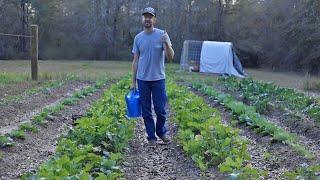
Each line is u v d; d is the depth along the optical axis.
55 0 46.69
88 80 22.55
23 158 7.64
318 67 39.16
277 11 44.00
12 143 8.10
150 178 6.68
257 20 46.53
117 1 48.56
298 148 7.76
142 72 8.44
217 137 7.88
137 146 8.55
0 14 45.31
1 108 12.22
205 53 31.41
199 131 8.93
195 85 20.19
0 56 44.28
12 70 27.98
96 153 7.29
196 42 32.59
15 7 46.00
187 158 7.53
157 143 8.66
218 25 47.62
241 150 7.16
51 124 10.58
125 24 48.97
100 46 48.00
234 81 22.30
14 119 11.45
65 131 10.03
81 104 14.11
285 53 42.75
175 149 8.24
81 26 47.12
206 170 6.88
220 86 21.77
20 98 14.44
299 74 37.62
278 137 8.66
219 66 31.00
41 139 9.16
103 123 8.06
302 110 13.52
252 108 11.95
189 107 10.91
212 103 14.66
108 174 5.80
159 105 8.54
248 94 16.39
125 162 7.16
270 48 45.19
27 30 46.41
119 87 16.97
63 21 46.44
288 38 41.44
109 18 48.66
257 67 47.09
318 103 14.41
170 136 9.52
